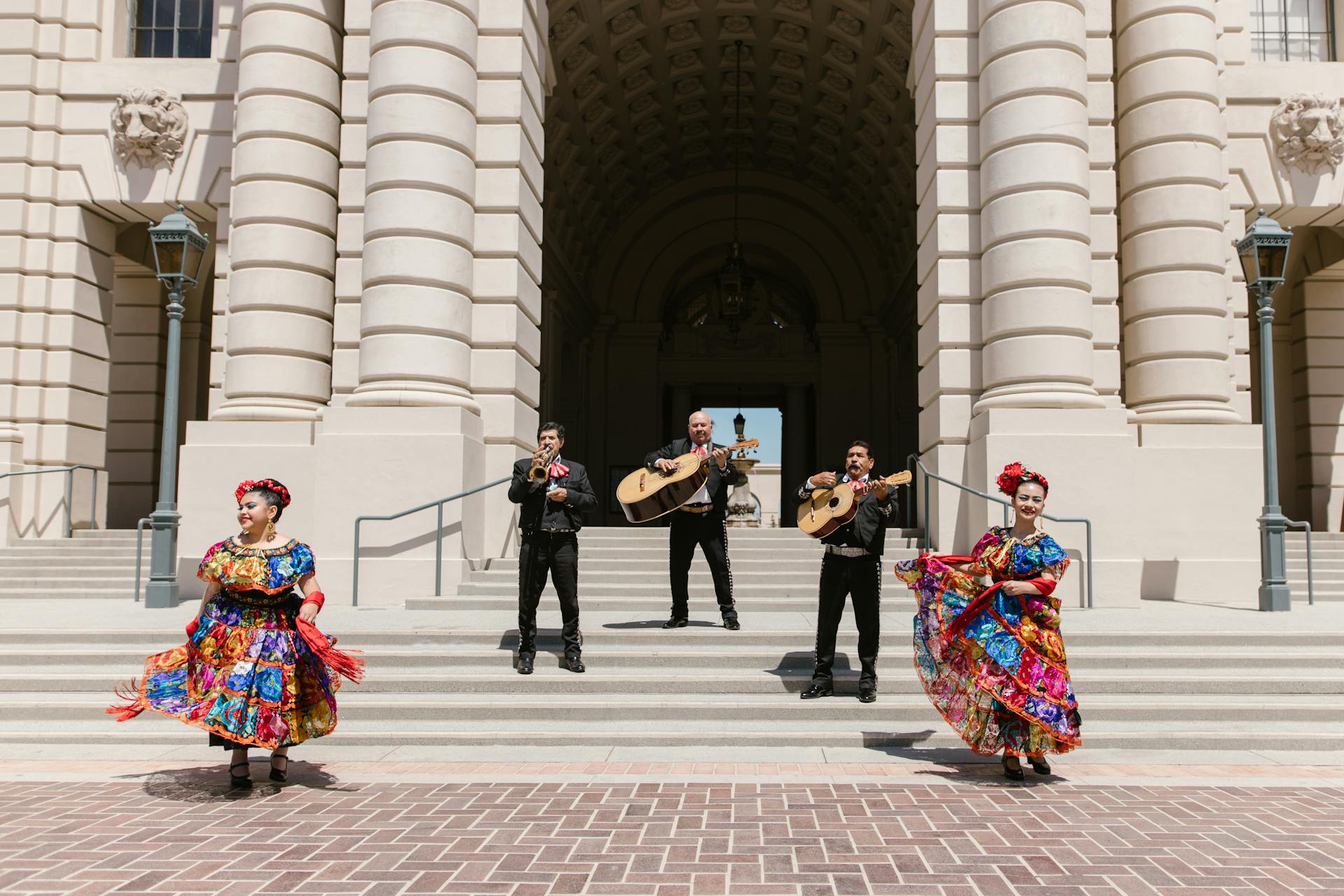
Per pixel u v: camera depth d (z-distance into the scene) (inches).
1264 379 395.5
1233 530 431.8
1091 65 452.8
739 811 178.9
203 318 744.3
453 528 390.9
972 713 205.0
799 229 1018.1
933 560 214.1
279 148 442.6
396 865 148.7
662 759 223.6
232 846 158.6
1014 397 398.9
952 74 433.1
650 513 300.0
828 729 241.0
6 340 538.3
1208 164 460.8
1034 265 403.2
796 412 1058.7
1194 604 402.6
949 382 425.7
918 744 234.2
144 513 698.2
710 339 1057.5
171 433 414.0
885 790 194.9
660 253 1027.9
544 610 353.4
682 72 769.6
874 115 762.8
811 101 804.0
